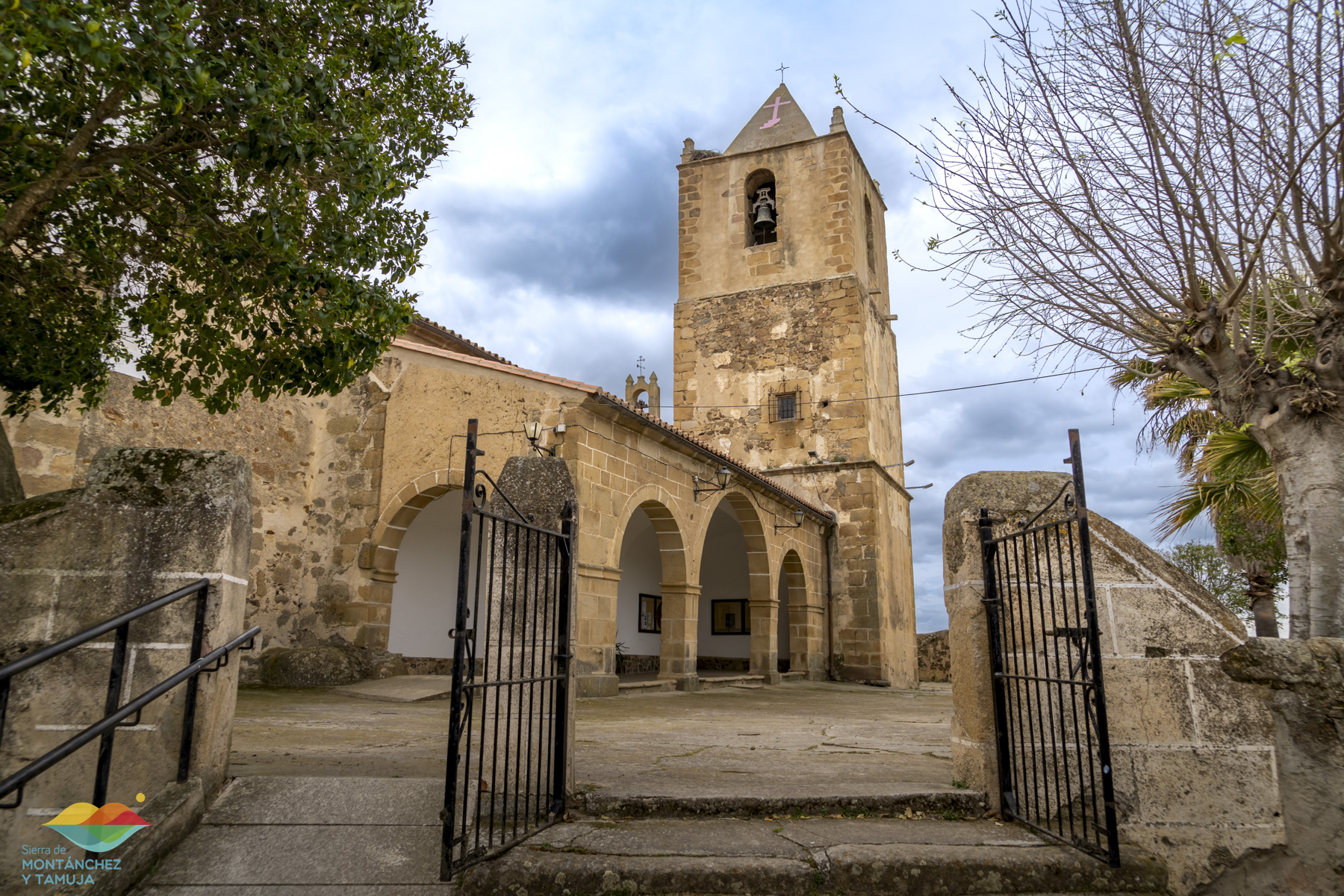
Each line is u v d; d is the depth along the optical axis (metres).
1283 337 5.08
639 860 3.22
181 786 3.42
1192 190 4.38
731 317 22.41
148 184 4.80
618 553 11.45
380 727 6.48
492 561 3.96
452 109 5.72
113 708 3.20
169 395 5.55
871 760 5.27
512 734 3.77
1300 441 4.45
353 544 12.17
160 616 3.51
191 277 5.35
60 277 5.07
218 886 3.12
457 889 3.14
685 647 12.94
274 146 4.14
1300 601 4.38
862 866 3.26
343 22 4.79
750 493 15.47
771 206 23.42
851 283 21.25
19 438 8.19
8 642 3.35
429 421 12.05
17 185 4.03
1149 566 4.12
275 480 12.04
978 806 3.95
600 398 10.77
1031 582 4.12
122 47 3.43
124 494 3.61
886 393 23.48
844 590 19.62
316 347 5.21
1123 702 3.97
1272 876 3.61
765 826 3.69
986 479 4.36
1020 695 4.03
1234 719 3.92
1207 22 4.25
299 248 4.81
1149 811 3.85
